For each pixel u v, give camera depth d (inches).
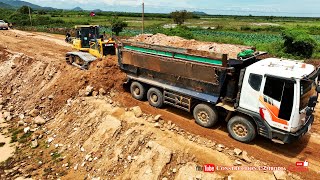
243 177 307.4
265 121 334.3
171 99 436.1
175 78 422.9
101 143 407.2
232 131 372.8
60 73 650.2
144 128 401.7
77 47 746.8
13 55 822.5
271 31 2071.9
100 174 366.9
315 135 391.9
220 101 380.8
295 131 321.1
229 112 369.4
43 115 548.4
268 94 323.0
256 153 348.5
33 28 1665.8
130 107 477.7
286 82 306.7
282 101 314.0
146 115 442.6
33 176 387.9
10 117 567.5
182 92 413.4
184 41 920.3
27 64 753.0
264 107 329.7
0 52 868.0
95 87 540.4
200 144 366.0
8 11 2790.4
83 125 458.0
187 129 403.2
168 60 413.1
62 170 393.7
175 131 396.5
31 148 454.0
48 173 389.1
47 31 1523.1
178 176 320.8
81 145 425.7
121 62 501.0
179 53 400.5
